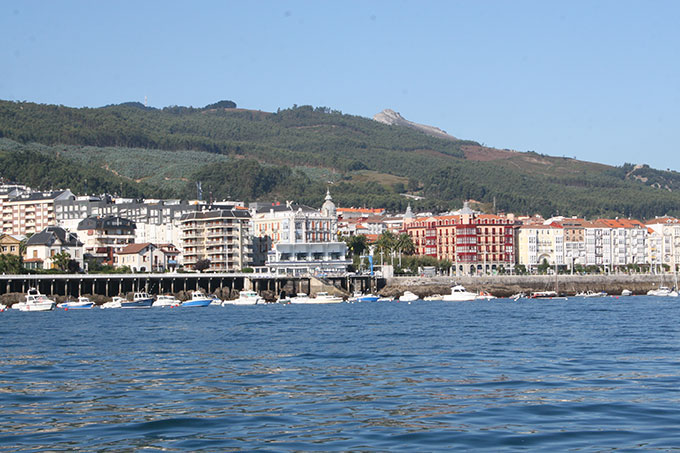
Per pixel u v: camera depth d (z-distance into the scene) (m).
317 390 74.94
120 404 68.75
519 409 63.81
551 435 54.56
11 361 99.69
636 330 138.88
